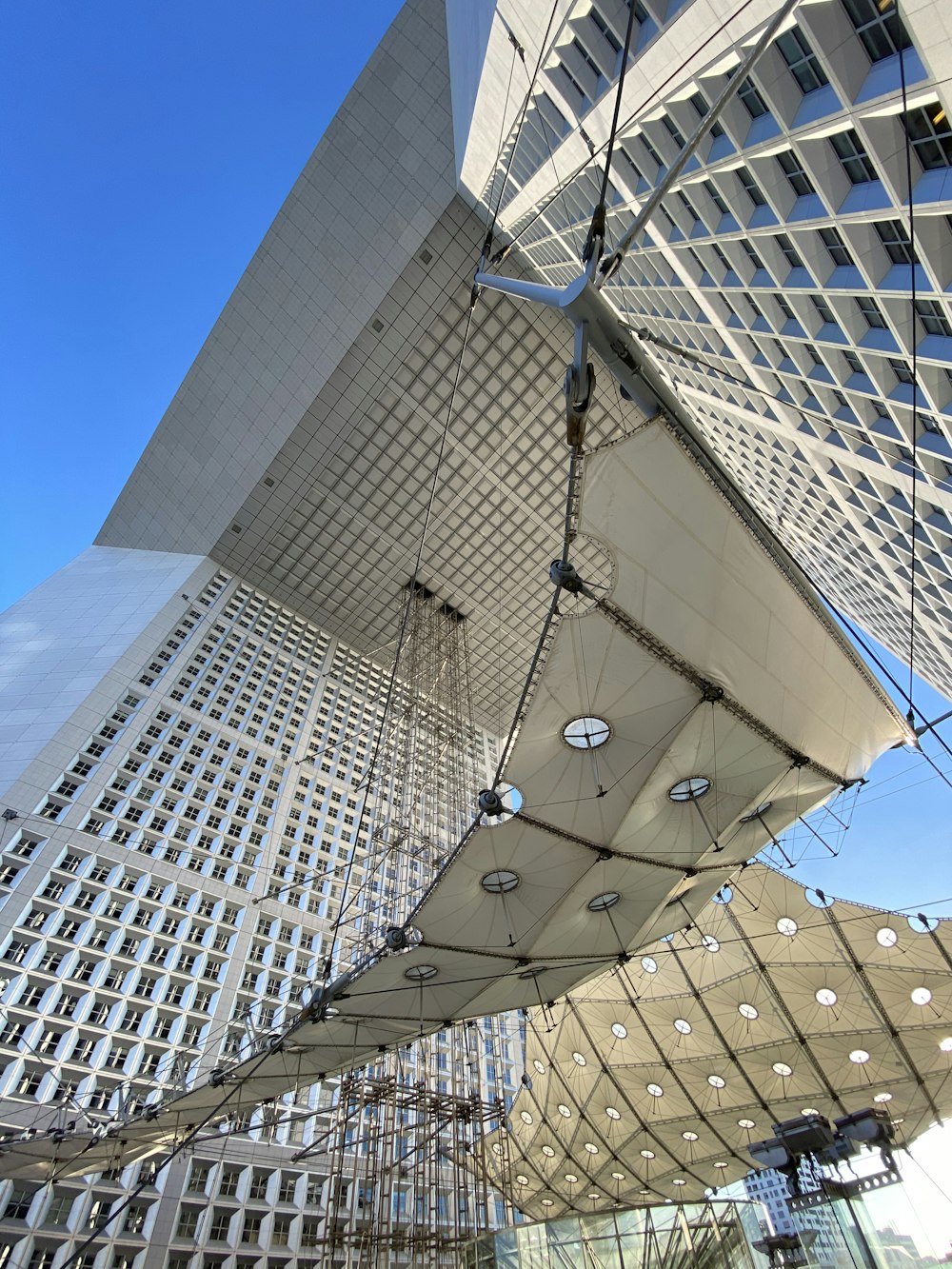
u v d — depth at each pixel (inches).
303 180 2121.1
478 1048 1850.4
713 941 1077.8
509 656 2723.9
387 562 2527.1
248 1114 1369.3
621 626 519.5
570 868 679.1
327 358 2187.5
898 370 722.8
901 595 1266.0
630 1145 1362.0
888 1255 593.9
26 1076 1157.1
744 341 967.6
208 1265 1171.9
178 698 2034.9
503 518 2390.5
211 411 2443.4
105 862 1510.8
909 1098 1104.2
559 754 589.0
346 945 1748.3
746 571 516.4
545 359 2116.1
